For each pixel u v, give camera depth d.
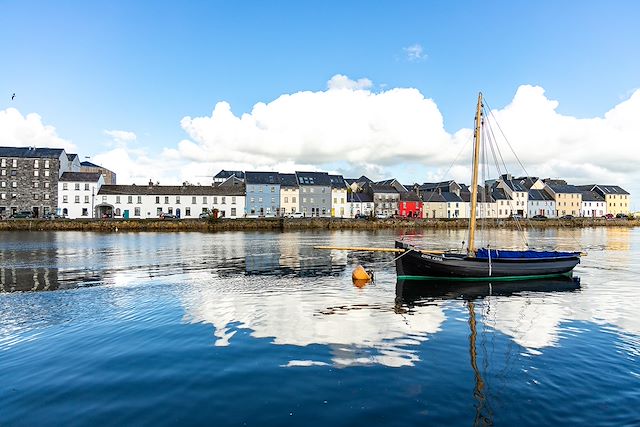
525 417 6.93
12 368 9.06
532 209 117.25
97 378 8.51
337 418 6.87
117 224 70.50
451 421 6.79
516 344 10.77
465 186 123.06
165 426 6.62
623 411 7.13
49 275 22.22
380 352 10.11
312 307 14.89
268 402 7.44
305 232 68.88
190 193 88.56
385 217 90.44
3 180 80.56
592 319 13.45
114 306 14.97
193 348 10.38
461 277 20.86
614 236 63.75
